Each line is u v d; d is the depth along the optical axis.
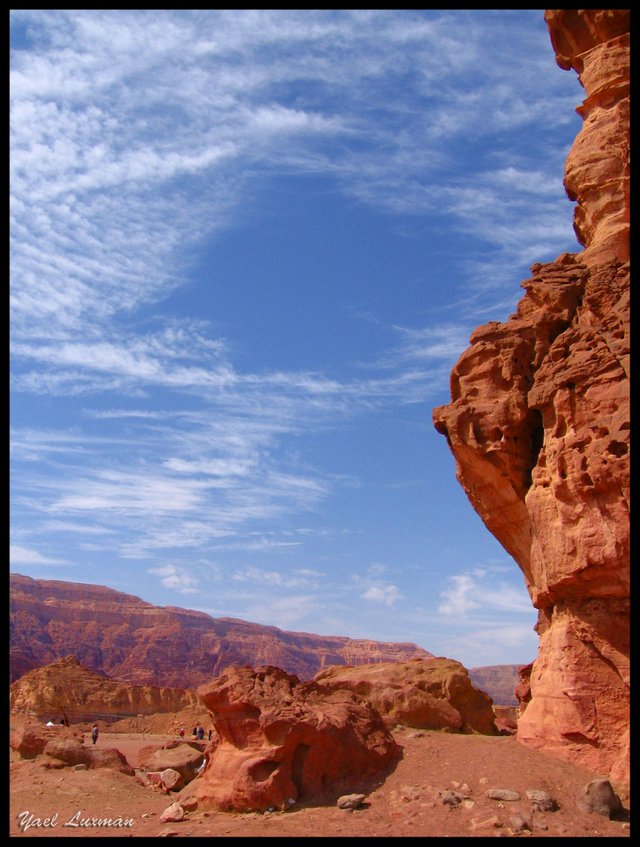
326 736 17.97
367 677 25.14
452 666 26.14
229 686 18.94
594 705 18.19
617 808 15.84
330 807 17.06
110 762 25.97
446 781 17.47
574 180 24.86
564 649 18.94
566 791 16.55
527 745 19.28
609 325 19.95
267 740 18.08
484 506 22.80
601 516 18.06
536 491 20.17
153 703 104.12
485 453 21.81
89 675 103.69
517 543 22.56
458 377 23.25
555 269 22.95
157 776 24.06
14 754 28.09
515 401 21.64
